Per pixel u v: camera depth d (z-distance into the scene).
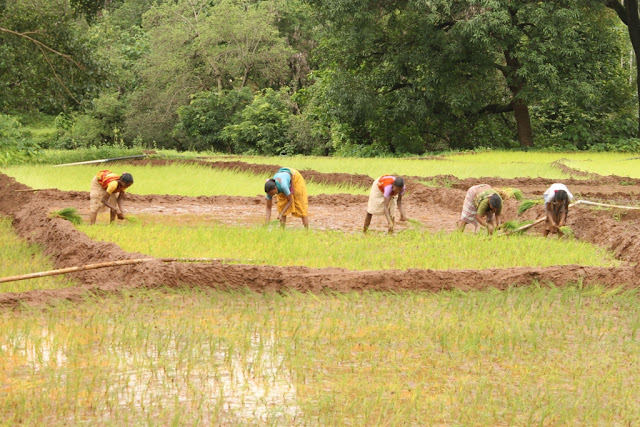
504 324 10.43
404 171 34.53
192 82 77.19
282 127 72.50
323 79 57.00
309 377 8.20
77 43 41.19
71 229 15.64
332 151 68.88
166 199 25.92
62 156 42.47
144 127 75.44
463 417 7.21
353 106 53.62
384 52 54.56
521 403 7.54
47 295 11.24
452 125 58.28
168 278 12.07
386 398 7.64
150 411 7.21
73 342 9.23
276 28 77.19
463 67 53.19
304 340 9.51
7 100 41.16
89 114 75.75
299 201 17.98
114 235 16.09
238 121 75.44
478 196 17.16
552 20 49.25
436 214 23.42
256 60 76.06
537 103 59.50
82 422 6.94
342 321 10.42
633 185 31.27
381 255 14.58
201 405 7.37
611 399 7.79
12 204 23.66
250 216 22.30
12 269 13.55
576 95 51.12
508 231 17.30
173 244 15.30
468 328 9.88
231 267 12.31
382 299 11.81
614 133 58.94
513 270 12.80
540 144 58.72
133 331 9.76
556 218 17.11
